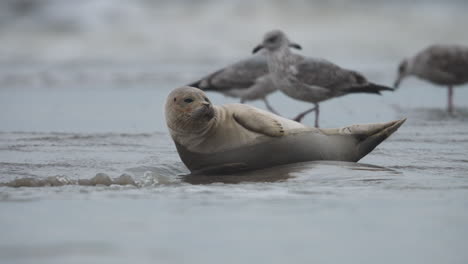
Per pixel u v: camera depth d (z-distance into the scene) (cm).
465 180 935
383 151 1215
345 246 594
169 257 561
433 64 2095
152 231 645
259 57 1912
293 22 3719
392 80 2686
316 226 664
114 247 590
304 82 1703
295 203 777
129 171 1036
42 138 1402
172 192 857
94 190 872
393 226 662
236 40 3453
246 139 1006
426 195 822
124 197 819
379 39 3603
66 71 2823
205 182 953
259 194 839
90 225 668
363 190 862
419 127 1552
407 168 1049
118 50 3244
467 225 663
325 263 547
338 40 3566
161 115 1833
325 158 1038
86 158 1163
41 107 1989
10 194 834
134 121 1711
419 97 2247
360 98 2164
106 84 2570
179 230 648
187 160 1036
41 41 3297
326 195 827
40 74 2742
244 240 614
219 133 1011
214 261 550
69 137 1420
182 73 2811
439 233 634
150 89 2452
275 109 1977
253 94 1898
